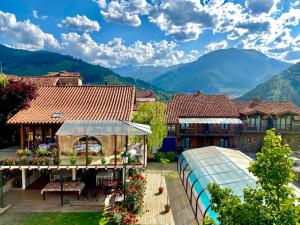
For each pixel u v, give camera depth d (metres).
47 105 37.12
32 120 33.16
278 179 9.23
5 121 36.31
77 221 26.25
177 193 33.66
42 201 30.78
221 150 34.72
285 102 62.81
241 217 8.86
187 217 27.09
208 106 59.34
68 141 30.84
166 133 51.75
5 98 34.81
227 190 10.50
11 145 38.56
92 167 29.69
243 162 30.20
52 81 53.53
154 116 47.44
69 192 32.91
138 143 35.62
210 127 56.50
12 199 31.23
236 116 56.34
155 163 49.16
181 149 55.59
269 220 8.56
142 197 28.47
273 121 57.62
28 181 35.09
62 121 33.03
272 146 9.99
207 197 23.14
